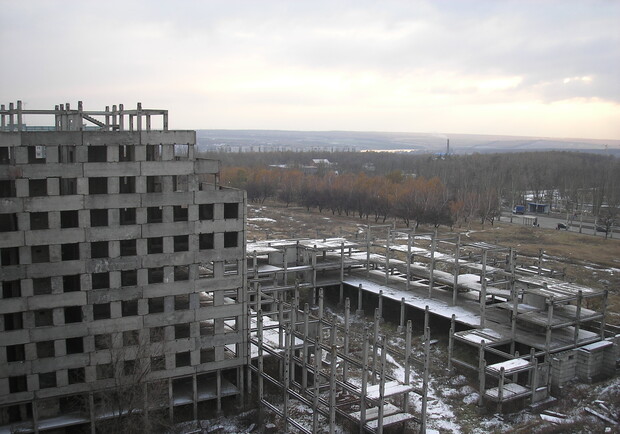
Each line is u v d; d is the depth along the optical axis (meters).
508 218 188.12
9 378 51.12
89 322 50.66
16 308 48.12
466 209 173.25
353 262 91.38
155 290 52.66
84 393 51.03
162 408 54.66
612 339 65.31
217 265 55.06
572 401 57.78
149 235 51.81
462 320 71.38
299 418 56.00
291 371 58.66
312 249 86.44
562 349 62.34
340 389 59.59
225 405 58.09
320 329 60.03
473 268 77.00
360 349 71.31
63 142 48.31
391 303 85.69
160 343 53.34
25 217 47.66
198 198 53.19
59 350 49.94
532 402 57.19
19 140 47.00
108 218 50.31
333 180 196.38
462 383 62.62
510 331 67.06
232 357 57.72
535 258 122.00
